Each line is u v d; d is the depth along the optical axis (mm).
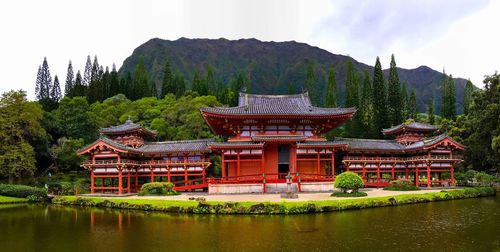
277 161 52000
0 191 47875
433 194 42031
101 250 21219
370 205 35844
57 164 70250
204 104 83875
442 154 55000
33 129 59781
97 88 113062
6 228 28234
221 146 48375
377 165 56250
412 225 26812
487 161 61094
